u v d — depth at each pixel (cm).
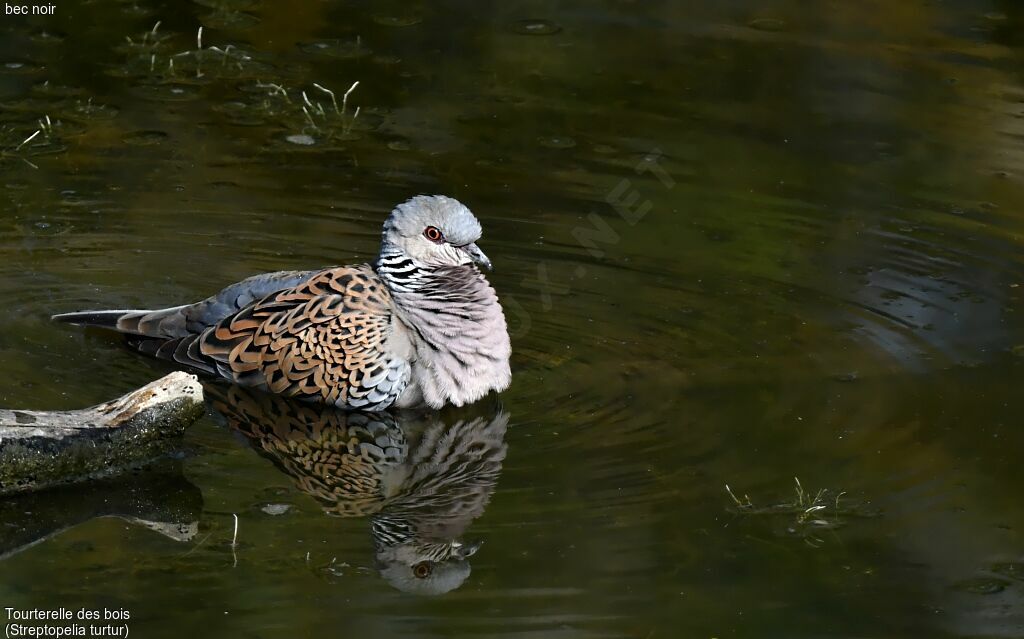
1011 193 1541
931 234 1463
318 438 1112
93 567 912
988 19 1948
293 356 1168
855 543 952
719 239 1449
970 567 932
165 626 845
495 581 901
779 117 1684
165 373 1191
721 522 975
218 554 927
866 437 1094
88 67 1736
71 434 1022
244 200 1488
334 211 1477
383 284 1192
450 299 1166
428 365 1159
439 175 1547
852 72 1795
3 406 1089
